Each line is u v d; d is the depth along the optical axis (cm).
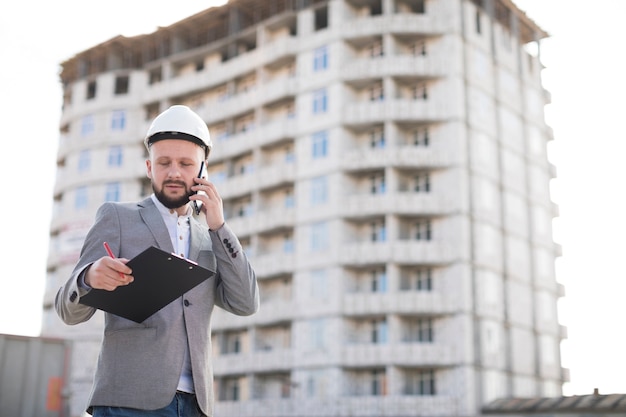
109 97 5584
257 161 4866
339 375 4150
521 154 4962
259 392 4544
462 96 4491
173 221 379
